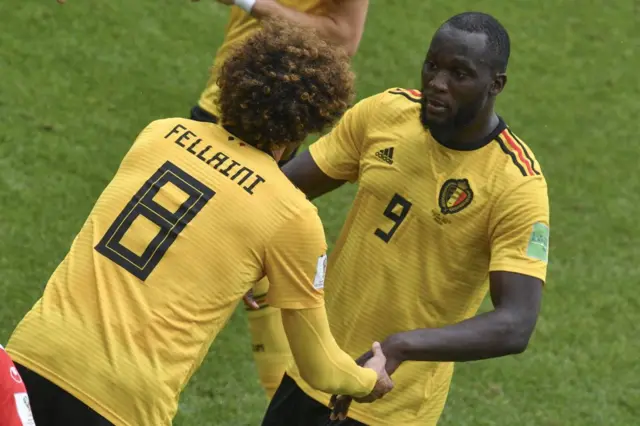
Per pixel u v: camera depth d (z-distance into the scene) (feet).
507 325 43.98
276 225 39.83
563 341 74.18
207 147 41.06
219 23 103.35
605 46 110.22
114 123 88.48
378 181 47.37
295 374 50.70
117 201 40.78
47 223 76.79
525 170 44.96
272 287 40.47
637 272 81.66
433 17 109.60
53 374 39.04
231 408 64.69
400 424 48.55
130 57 96.63
